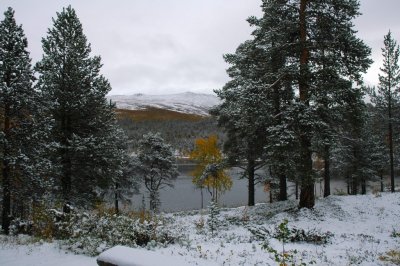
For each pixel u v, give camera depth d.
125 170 32.41
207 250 10.50
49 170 18.03
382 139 42.44
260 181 29.00
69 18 21.16
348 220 18.28
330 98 18.17
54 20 21.06
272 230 15.51
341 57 18.86
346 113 19.39
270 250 8.55
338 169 42.81
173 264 3.96
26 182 17.22
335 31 18.83
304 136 18.25
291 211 19.77
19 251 9.96
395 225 17.52
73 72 20.00
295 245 12.66
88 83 21.12
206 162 40.56
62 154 19.89
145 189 62.25
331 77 18.44
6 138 17.22
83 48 21.61
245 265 9.00
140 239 11.24
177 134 171.88
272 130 17.97
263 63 21.27
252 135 22.73
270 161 18.97
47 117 18.00
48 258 9.12
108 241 10.59
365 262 10.19
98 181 20.86
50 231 12.54
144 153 41.31
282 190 25.20
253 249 11.21
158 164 41.91
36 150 17.77
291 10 19.80
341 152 40.31
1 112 17.72
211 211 16.44
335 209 19.91
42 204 14.77
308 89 18.61
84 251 9.81
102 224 11.11
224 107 26.92
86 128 20.89
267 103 19.00
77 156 19.59
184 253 9.87
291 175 18.69
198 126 190.62
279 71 18.80
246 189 67.75
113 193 32.78
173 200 54.94
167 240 11.76
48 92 19.42
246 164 28.22
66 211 17.97
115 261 4.25
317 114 17.94
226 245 11.95
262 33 21.06
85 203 19.80
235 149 27.70
